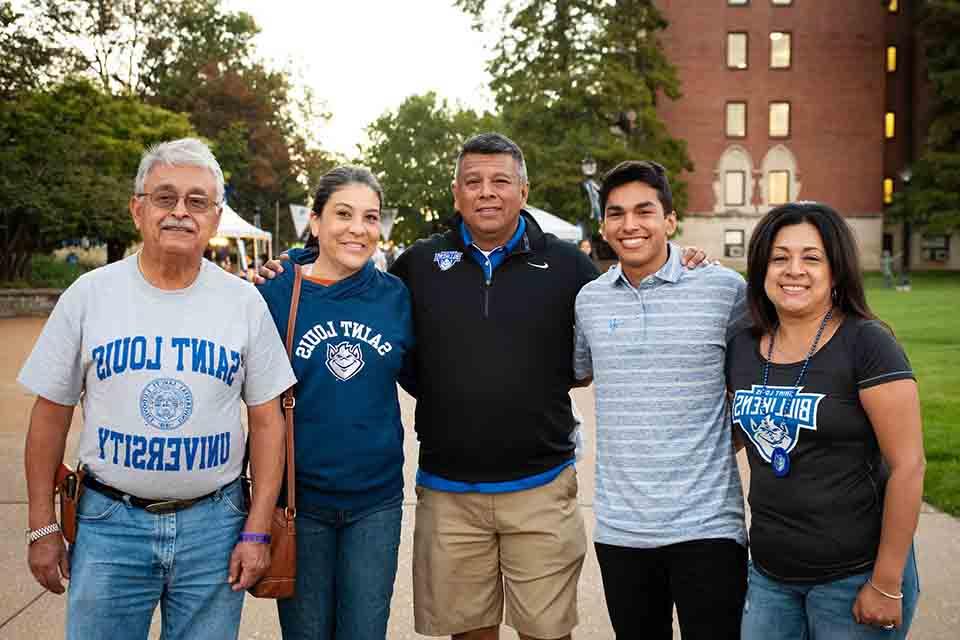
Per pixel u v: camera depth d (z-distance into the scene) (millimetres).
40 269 28469
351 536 2938
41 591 4164
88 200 22562
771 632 2578
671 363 2879
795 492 2479
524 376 3186
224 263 27766
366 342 2939
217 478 2512
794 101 42562
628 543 2896
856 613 2404
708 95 42531
